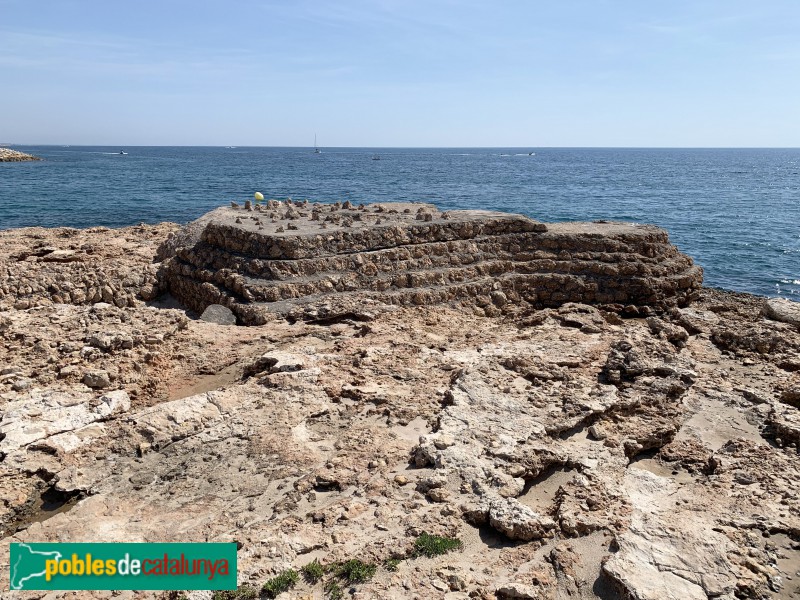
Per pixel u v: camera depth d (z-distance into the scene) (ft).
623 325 78.95
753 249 175.32
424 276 86.22
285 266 81.61
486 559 35.24
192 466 43.83
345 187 354.74
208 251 90.27
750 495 40.52
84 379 55.47
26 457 43.80
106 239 128.26
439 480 40.50
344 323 75.66
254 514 39.09
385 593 31.99
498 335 71.87
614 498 39.83
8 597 32.55
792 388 55.52
